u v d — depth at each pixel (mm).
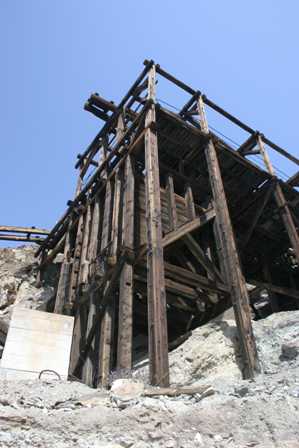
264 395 4391
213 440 3551
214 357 8180
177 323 12289
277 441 3449
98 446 3275
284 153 14352
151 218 8750
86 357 9516
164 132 12312
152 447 3348
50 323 7945
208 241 12375
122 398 4391
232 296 8578
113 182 12516
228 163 13242
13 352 7355
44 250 17578
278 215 14453
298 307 14234
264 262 15336
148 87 12320
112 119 14688
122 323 8336
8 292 17750
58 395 4945
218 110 13625
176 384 7895
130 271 9312
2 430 3490
